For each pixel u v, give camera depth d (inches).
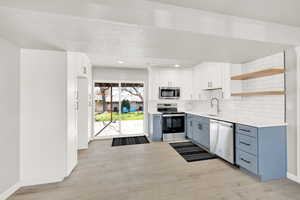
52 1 44.5
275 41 78.7
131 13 52.5
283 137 95.7
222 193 80.7
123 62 171.8
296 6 57.6
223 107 155.6
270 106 106.9
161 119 184.4
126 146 163.2
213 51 96.2
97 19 55.8
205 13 59.6
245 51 95.8
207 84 164.7
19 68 88.3
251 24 67.0
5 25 61.2
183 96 200.2
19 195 80.7
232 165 114.7
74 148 110.6
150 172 104.7
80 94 158.1
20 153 89.1
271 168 93.6
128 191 83.3
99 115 200.5
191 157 130.8
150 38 75.4
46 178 92.1
